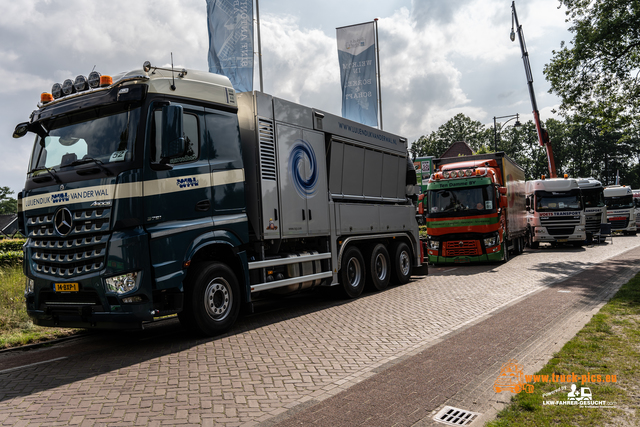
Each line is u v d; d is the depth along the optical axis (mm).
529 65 29750
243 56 13852
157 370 5312
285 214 8359
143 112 6242
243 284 7562
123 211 5914
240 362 5562
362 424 3703
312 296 11203
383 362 5422
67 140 6594
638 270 12820
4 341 6883
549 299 8977
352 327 7363
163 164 6305
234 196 7418
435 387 4492
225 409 4090
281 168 8344
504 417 3588
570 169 85250
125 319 5852
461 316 7855
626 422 3414
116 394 4535
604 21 20594
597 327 6273
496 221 16062
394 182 12758
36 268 6473
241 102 7977
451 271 15086
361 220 10703
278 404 4195
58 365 5723
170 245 6281
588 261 16031
